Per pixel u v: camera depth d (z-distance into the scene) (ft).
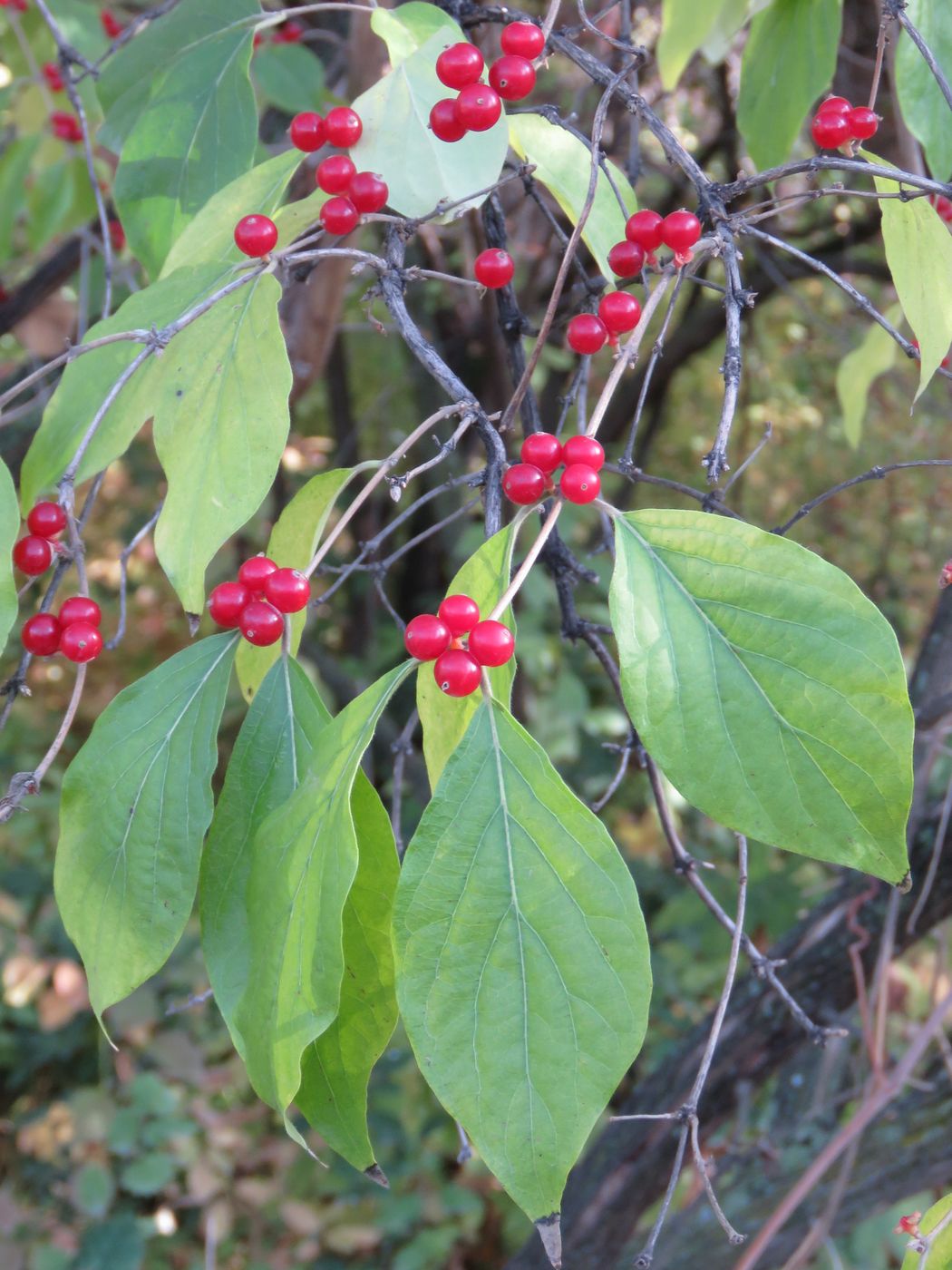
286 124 1.98
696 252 0.96
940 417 4.43
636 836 4.16
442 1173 3.57
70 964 3.60
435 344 3.82
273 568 0.93
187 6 1.23
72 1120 3.43
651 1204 1.79
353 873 0.79
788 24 1.30
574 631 1.16
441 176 1.02
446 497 3.85
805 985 1.68
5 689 0.98
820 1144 1.97
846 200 3.13
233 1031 0.84
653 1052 3.38
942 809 1.56
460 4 1.25
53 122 1.93
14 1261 3.19
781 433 5.36
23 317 2.23
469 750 0.81
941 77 1.01
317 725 0.90
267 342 0.94
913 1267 0.98
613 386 0.90
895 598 5.36
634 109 1.01
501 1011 0.77
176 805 0.89
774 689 0.81
